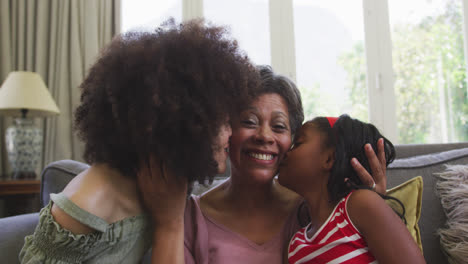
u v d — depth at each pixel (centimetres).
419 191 88
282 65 262
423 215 100
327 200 81
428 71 254
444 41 254
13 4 243
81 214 51
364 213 70
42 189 110
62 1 246
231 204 91
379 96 254
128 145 54
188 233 85
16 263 80
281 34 262
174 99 51
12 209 194
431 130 252
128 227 59
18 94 204
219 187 98
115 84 52
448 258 94
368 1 259
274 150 81
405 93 255
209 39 59
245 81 63
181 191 58
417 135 253
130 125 52
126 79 52
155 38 58
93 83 57
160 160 54
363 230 71
